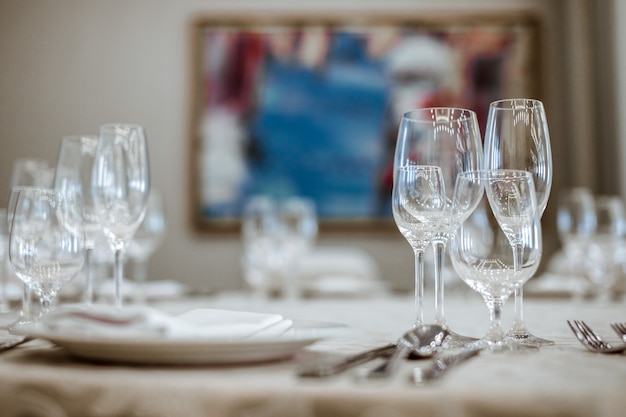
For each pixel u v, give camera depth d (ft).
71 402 1.72
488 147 2.82
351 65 14.25
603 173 13.66
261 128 14.19
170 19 14.40
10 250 2.66
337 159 14.12
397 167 2.75
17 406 1.75
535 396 1.57
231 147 14.14
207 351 1.87
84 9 14.47
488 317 3.85
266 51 14.28
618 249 5.97
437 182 2.56
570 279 8.21
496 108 2.80
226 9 14.34
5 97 14.33
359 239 14.03
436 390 1.59
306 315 3.92
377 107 14.17
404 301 5.29
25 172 4.50
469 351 2.15
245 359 1.96
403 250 13.97
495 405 1.56
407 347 2.07
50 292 2.72
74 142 3.44
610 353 2.25
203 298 5.56
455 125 2.74
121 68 14.38
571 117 14.19
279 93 14.24
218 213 14.05
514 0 14.33
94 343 1.86
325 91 14.23
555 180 14.19
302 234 6.84
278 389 1.62
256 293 6.39
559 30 14.30
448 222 2.68
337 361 1.90
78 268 2.70
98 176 2.94
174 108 14.29
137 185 2.96
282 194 14.10
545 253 14.12
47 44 14.42
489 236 2.45
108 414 1.69
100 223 2.98
